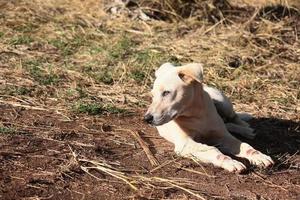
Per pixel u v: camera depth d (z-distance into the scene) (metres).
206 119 9.82
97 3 18.62
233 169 9.01
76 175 8.85
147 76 13.35
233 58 14.68
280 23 17.16
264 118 11.63
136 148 9.95
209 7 17.75
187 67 9.60
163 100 9.45
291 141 10.59
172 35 16.41
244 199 8.34
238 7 18.55
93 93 12.37
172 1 17.73
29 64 13.76
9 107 11.44
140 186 8.58
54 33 16.16
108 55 14.46
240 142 9.79
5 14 17.48
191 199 8.27
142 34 16.31
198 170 9.13
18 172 8.85
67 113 11.27
